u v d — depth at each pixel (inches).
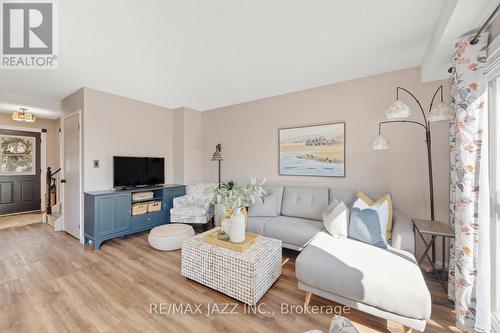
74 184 133.3
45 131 208.7
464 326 58.7
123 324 62.3
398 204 105.0
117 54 90.2
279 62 98.1
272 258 79.8
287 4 62.9
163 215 149.4
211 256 77.7
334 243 80.0
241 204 83.3
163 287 80.7
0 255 108.0
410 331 55.9
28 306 69.7
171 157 177.3
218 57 93.6
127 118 146.8
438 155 96.7
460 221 60.7
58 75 110.3
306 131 131.0
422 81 98.3
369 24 72.1
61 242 125.9
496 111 63.3
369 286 57.6
